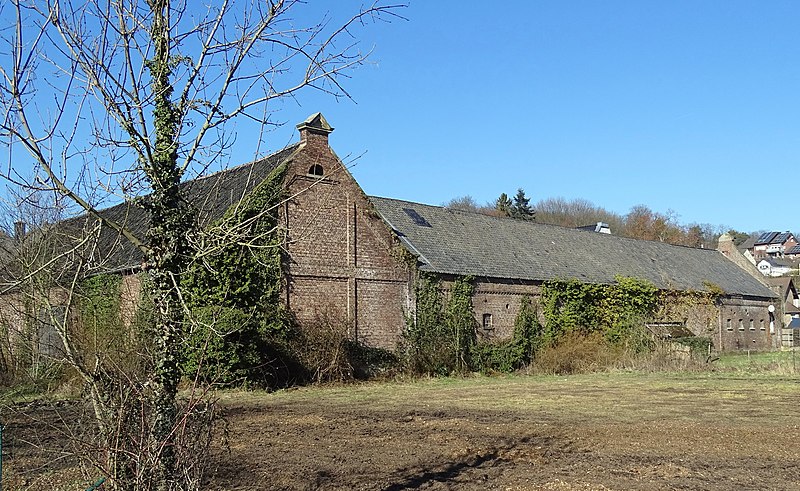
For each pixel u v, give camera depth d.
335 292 28.34
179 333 6.75
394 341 30.06
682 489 9.95
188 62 6.61
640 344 37.03
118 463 6.25
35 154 5.88
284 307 26.00
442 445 13.52
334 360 26.47
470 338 32.78
